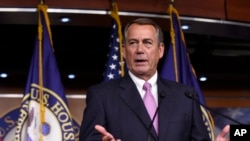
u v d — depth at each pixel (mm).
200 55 7965
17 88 6996
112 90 3932
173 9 6082
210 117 5859
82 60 7422
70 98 7156
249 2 6629
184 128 3787
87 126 3799
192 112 3908
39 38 5641
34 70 5570
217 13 6441
